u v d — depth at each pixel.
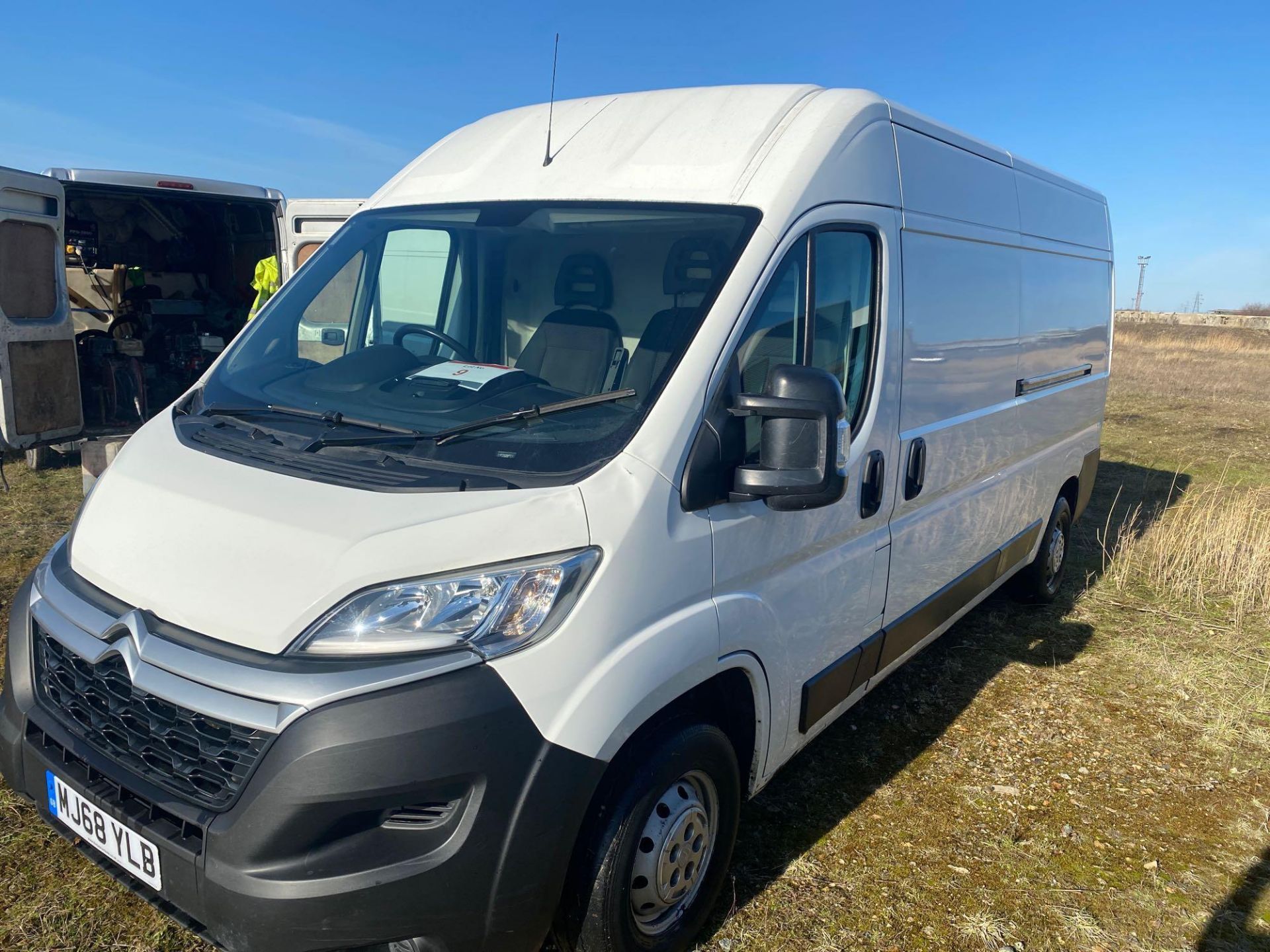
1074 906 3.16
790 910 3.01
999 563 5.01
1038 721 4.52
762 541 2.75
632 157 3.07
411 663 2.05
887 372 3.38
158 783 2.16
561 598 2.17
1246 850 3.56
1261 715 4.71
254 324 3.28
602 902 2.34
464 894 2.06
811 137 2.97
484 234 3.10
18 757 2.46
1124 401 17.03
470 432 2.48
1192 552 6.93
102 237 9.60
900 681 4.90
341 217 9.06
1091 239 6.00
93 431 7.80
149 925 2.70
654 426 2.40
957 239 3.96
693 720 2.60
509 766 2.07
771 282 2.71
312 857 1.98
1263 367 23.42
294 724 1.99
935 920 3.03
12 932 2.62
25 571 5.39
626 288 2.76
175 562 2.27
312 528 2.18
